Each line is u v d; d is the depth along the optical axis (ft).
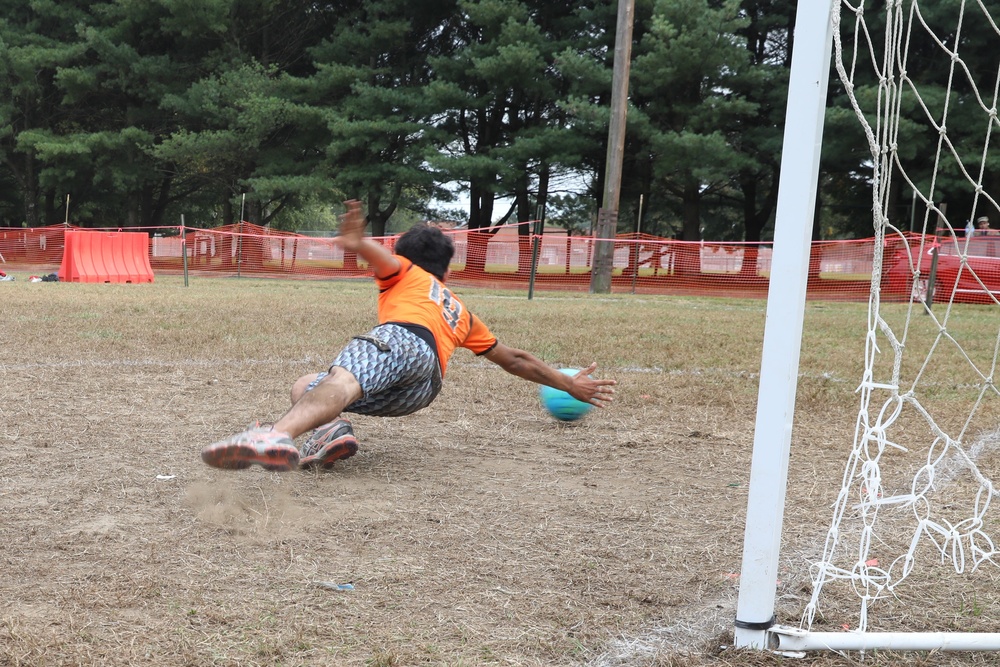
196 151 97.09
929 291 48.16
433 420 16.72
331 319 35.06
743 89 86.07
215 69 104.53
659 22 80.18
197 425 15.55
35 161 117.50
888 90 7.98
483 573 8.84
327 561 9.05
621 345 28.48
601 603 8.17
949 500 12.01
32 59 101.65
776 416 6.97
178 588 8.21
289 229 159.43
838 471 13.44
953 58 9.06
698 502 11.64
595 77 84.07
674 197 114.93
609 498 11.74
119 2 102.17
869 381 8.13
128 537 9.63
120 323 31.99
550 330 32.78
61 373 20.83
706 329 34.81
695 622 7.75
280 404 17.66
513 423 16.61
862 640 6.99
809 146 6.80
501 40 89.76
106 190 123.44
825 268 70.49
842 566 9.37
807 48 6.80
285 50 109.50
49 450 13.44
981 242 54.49
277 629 7.38
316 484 12.03
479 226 110.32
